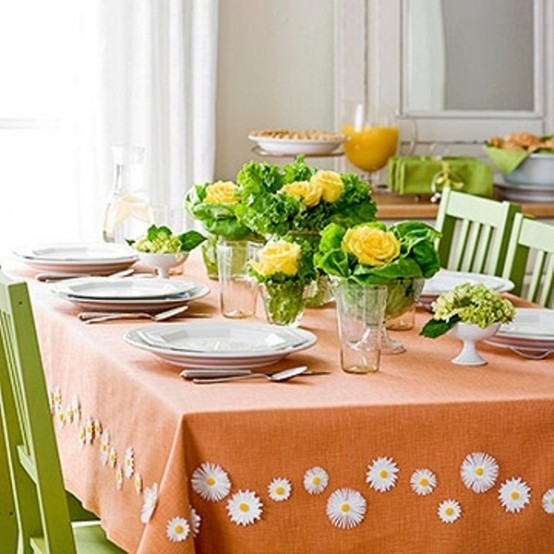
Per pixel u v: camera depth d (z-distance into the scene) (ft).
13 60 16.87
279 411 7.52
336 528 7.65
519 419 7.77
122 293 10.66
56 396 10.16
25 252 12.42
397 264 8.63
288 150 16.38
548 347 9.00
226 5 17.40
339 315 8.50
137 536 8.15
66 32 16.63
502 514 7.84
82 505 9.97
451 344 9.43
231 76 17.54
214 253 12.01
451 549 7.79
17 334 8.22
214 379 8.18
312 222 9.89
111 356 8.89
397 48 17.67
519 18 18.06
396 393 7.92
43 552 9.16
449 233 13.84
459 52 17.88
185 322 9.93
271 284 9.67
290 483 7.57
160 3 16.67
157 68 16.76
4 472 10.28
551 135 17.94
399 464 7.68
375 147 17.16
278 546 7.60
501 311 8.68
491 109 18.07
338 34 17.49
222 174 17.69
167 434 7.64
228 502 7.52
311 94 17.83
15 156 17.03
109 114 16.63
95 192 16.72
